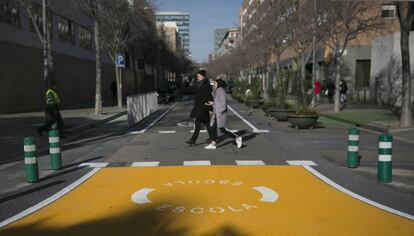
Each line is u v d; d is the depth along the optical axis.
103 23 29.20
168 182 8.17
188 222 5.75
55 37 35.44
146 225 5.66
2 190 7.82
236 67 74.00
